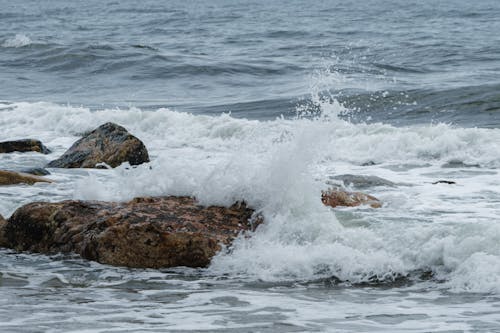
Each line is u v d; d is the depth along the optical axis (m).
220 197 12.07
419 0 162.50
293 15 102.69
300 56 47.97
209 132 23.81
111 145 19.56
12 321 8.22
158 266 10.84
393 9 118.94
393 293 9.59
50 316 8.45
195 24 85.75
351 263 10.38
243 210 11.91
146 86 38.34
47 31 79.50
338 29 71.06
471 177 17.44
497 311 8.62
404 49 48.31
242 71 41.22
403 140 20.38
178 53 48.78
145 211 11.67
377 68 40.22
